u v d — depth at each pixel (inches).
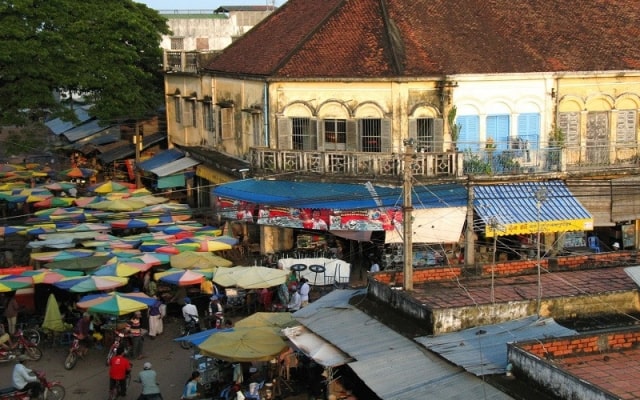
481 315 714.8
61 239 1289.4
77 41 1711.4
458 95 1238.9
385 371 655.8
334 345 732.0
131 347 1005.8
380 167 1193.4
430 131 1241.4
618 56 1334.9
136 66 1839.3
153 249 1240.8
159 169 1664.6
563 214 1135.0
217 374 898.1
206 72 1593.3
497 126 1261.1
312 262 1178.6
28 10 1630.2
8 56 1594.5
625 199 1222.9
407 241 807.1
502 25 1368.1
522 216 1117.7
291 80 1262.3
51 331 1054.4
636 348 643.5
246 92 1405.0
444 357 650.2
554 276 861.8
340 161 1217.4
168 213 1374.3
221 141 1569.9
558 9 1443.2
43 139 2365.9
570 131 1296.8
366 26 1322.6
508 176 1179.3
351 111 1248.2
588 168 1247.5
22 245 1565.0
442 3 1389.0
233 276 1087.0
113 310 975.6
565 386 555.5
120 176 1999.3
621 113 1317.7
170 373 951.6
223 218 1366.9
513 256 1202.6
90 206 1498.5
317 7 1486.2
